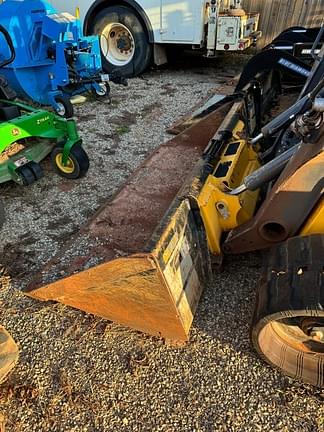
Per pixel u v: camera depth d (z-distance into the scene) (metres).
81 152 3.78
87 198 3.64
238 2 7.32
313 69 3.32
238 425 1.90
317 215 1.89
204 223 2.24
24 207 3.54
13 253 3.00
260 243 2.25
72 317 2.48
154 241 1.84
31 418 1.97
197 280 2.21
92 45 5.65
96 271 1.99
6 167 3.53
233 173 2.60
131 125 5.15
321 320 1.85
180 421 1.93
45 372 2.18
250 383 2.07
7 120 3.62
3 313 2.53
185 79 7.34
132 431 1.90
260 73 3.94
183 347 2.25
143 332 2.31
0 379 1.82
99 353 2.25
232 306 2.47
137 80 7.25
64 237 3.16
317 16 8.30
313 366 2.02
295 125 1.88
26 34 5.04
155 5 6.67
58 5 7.46
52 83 5.38
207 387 2.06
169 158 3.66
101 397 2.04
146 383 2.09
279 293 1.75
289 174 1.95
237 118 3.13
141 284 1.92
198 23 6.59
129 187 3.28
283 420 1.91
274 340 2.01
